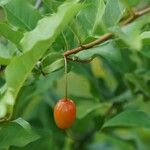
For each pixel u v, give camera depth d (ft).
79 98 1.33
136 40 0.71
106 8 0.88
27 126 0.87
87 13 0.87
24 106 1.26
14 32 0.84
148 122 1.07
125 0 0.83
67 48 0.88
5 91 0.78
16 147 1.00
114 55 0.91
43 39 0.72
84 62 0.88
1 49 0.90
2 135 0.90
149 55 1.20
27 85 0.89
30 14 0.91
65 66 0.86
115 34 0.80
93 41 0.85
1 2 0.91
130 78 1.33
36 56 0.74
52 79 1.25
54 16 0.74
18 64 0.74
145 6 1.11
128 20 0.84
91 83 1.36
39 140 1.07
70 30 0.88
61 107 0.85
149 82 1.35
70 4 0.72
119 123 1.07
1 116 0.77
